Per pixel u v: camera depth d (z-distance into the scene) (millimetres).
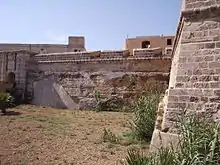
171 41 31672
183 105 9297
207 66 9180
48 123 15930
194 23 9727
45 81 25281
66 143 11312
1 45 44125
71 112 21047
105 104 22000
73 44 44406
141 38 32781
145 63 21000
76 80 23688
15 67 26328
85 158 9180
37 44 44219
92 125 15602
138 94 20859
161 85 20156
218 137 6219
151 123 11820
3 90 24734
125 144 11164
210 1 9398
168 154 6422
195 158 5887
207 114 8789
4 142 11219
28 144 11008
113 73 22125
